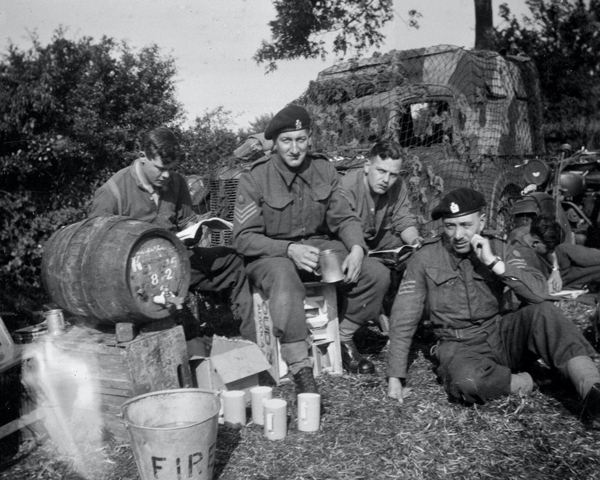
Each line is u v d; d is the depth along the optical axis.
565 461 2.74
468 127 6.53
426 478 2.65
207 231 5.48
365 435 3.02
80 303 3.13
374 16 12.23
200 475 2.49
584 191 7.40
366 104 6.33
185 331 4.34
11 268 5.90
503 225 6.81
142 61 9.25
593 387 2.93
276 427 2.98
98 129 7.46
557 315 3.14
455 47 6.66
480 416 3.15
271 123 3.67
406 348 3.40
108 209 3.79
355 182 4.26
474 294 3.35
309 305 3.77
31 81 6.77
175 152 3.70
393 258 4.25
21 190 6.15
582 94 12.41
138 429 2.41
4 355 3.15
